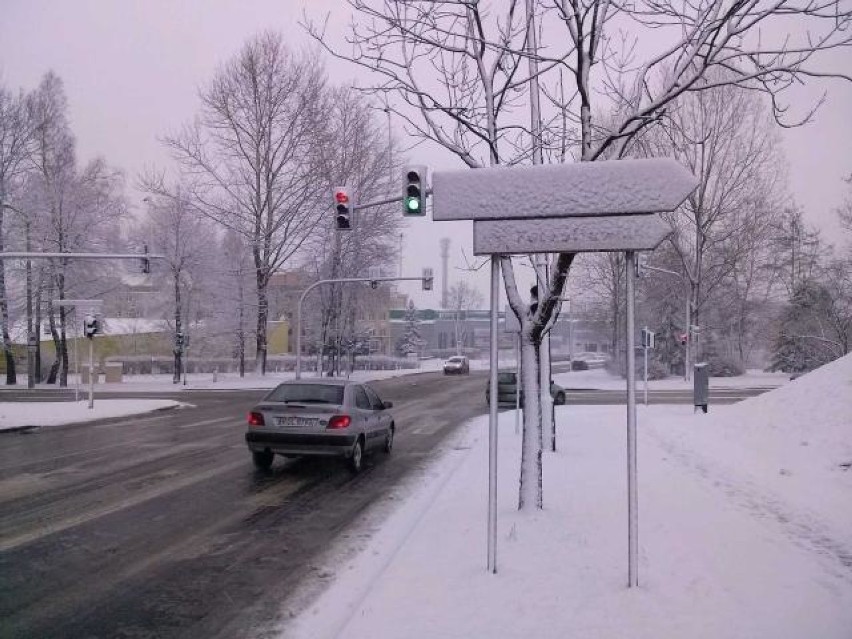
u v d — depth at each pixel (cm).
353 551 695
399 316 9788
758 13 621
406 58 783
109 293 4488
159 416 2238
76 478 1102
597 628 456
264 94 4053
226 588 582
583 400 2934
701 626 459
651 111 664
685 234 4278
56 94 4209
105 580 604
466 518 766
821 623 464
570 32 680
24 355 5391
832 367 1396
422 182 1437
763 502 830
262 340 4500
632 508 534
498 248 586
